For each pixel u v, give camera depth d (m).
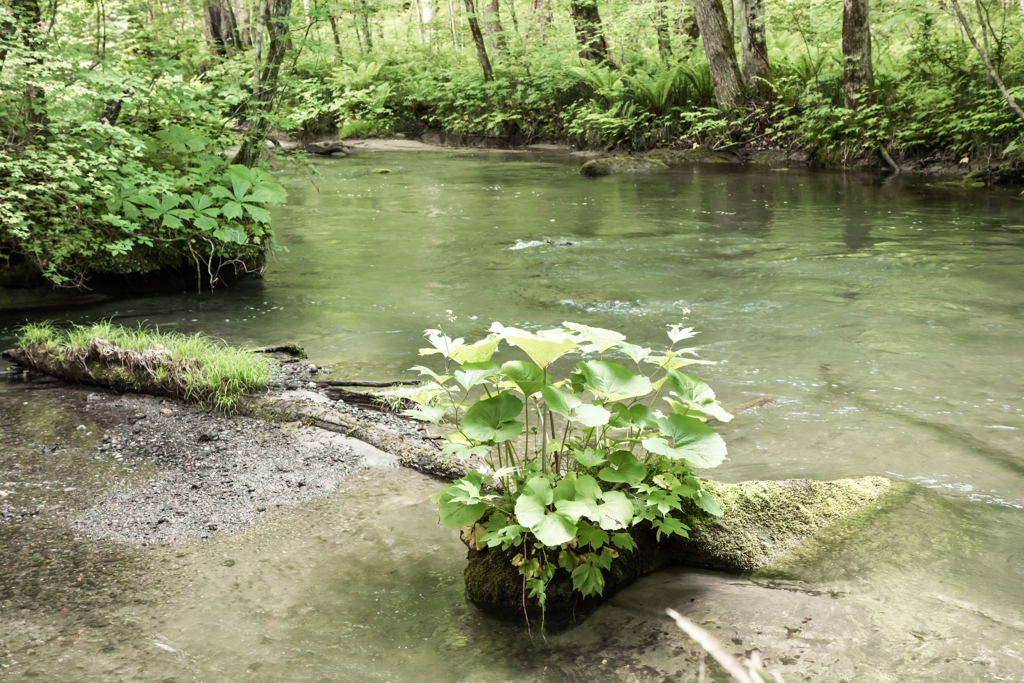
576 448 2.82
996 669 2.13
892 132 16.30
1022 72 14.91
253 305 6.80
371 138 26.83
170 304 6.87
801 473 3.47
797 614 2.47
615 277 7.54
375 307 6.66
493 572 2.66
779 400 4.34
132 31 7.70
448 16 28.95
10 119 6.55
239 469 3.69
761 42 19.16
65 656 2.35
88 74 6.44
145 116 7.53
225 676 2.25
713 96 20.92
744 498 3.04
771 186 14.33
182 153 7.59
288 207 12.60
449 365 5.17
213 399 4.51
